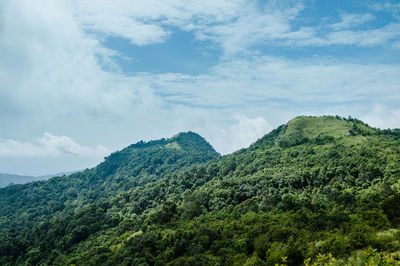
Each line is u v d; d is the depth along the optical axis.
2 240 136.50
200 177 172.12
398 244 39.69
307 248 47.06
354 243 43.16
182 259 55.91
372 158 110.06
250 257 55.53
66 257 99.31
